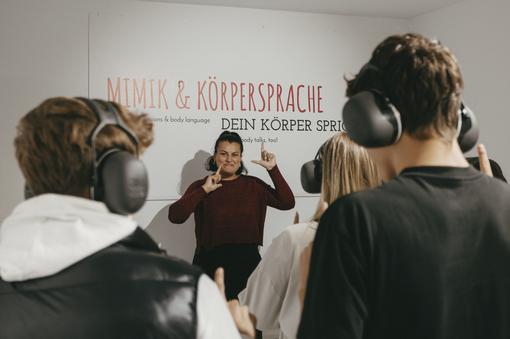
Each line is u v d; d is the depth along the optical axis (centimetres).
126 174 82
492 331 94
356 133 100
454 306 91
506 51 404
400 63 96
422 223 90
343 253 90
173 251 441
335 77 482
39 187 84
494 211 95
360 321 90
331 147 162
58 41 421
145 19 438
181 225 444
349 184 159
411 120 96
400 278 89
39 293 78
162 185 440
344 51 486
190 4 448
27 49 416
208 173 450
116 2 433
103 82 430
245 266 402
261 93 463
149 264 82
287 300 172
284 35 470
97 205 83
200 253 410
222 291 105
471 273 92
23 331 76
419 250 89
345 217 91
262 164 428
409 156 99
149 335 77
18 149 86
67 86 423
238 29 458
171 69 443
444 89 94
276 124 466
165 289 80
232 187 413
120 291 78
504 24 405
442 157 97
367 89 102
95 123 85
